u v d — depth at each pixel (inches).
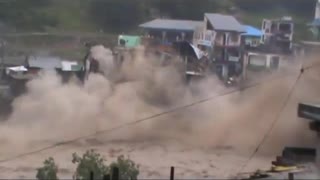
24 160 4001.0
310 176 2662.4
